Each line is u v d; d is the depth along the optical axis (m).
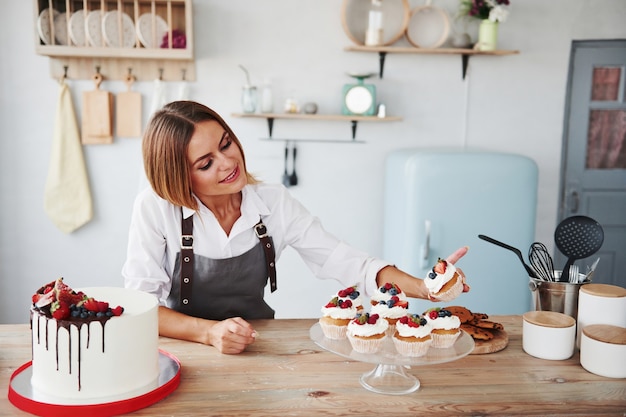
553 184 3.50
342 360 1.51
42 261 3.31
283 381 1.38
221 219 1.79
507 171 2.98
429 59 3.36
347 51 3.31
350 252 1.84
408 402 1.28
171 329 1.62
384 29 3.26
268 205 1.87
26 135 3.22
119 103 3.22
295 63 3.30
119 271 3.35
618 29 3.41
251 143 3.35
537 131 3.46
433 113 3.40
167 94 3.25
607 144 3.54
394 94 3.37
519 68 3.41
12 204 3.26
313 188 3.41
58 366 1.23
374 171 3.42
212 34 3.23
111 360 1.24
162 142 1.57
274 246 1.90
